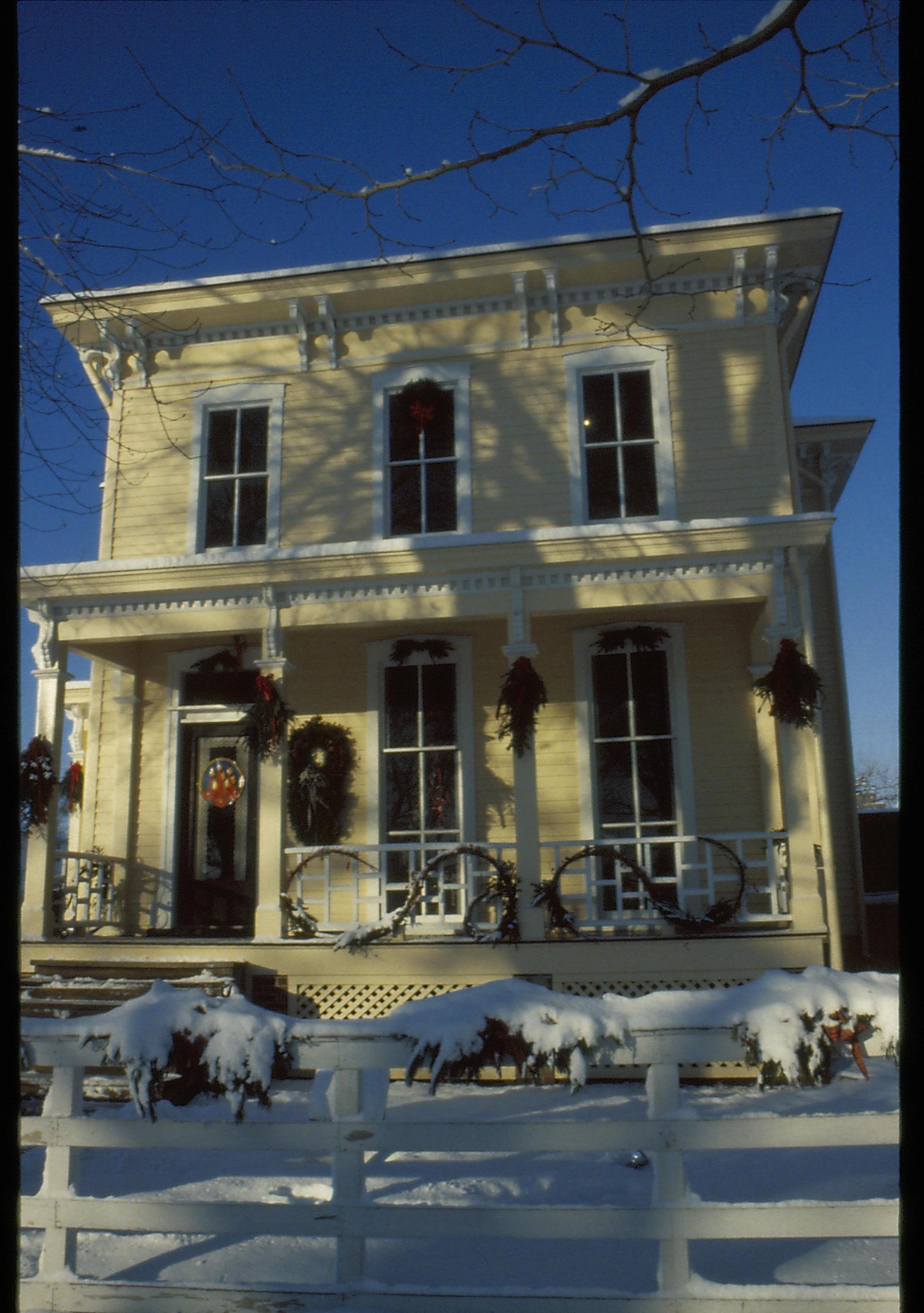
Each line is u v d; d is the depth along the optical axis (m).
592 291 12.52
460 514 12.31
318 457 12.77
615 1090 8.49
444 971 9.53
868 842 16.92
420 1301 3.88
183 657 12.73
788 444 12.03
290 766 12.02
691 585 10.10
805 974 4.21
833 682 14.24
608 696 11.91
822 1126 3.88
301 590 10.55
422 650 12.17
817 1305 3.71
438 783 12.01
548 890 9.52
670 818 11.55
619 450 12.25
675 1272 3.80
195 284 12.62
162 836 12.38
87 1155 6.85
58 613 10.93
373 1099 5.43
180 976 9.73
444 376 12.69
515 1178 5.90
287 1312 3.93
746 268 12.25
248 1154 6.84
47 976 9.91
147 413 13.19
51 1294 4.07
